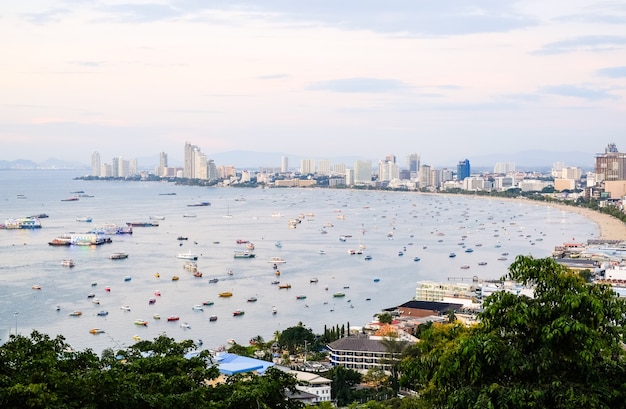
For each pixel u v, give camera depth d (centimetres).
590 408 5466
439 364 6306
